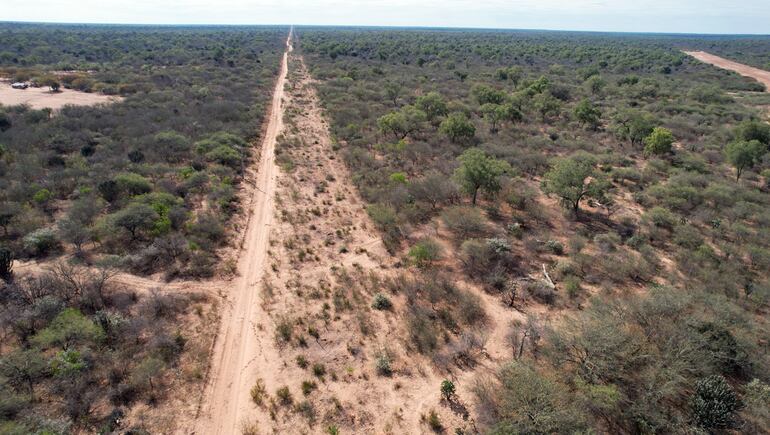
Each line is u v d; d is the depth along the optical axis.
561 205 41.47
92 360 22.08
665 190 42.66
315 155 58.69
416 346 24.19
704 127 67.12
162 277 30.19
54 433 17.80
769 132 55.09
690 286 28.58
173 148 55.12
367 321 26.27
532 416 17.45
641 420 18.12
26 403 19.47
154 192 41.94
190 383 21.58
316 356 23.50
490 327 25.72
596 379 20.08
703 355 20.45
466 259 32.94
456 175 41.81
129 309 26.69
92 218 36.53
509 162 52.66
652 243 35.22
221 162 52.59
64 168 47.38
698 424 18.23
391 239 36.28
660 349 21.45
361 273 31.55
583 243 33.69
